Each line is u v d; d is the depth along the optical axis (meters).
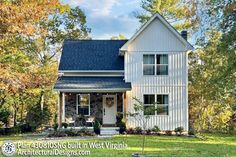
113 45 36.12
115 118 33.22
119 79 32.75
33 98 41.94
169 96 31.91
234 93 34.81
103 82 31.91
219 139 27.53
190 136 29.75
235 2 25.06
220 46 26.06
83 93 32.34
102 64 33.66
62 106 31.61
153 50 32.09
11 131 34.38
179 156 17.09
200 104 41.12
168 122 31.62
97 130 30.05
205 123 40.72
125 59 32.06
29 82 22.30
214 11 27.02
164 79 31.97
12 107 41.41
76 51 35.12
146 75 31.98
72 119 33.19
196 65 42.00
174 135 30.41
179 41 32.16
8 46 29.86
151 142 23.67
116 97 33.50
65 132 28.03
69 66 33.28
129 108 31.70
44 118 40.25
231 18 25.50
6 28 20.16
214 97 35.66
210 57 35.16
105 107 33.47
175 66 32.03
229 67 25.92
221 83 27.83
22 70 30.06
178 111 31.80
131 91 31.88
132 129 30.58
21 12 20.52
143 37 32.12
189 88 42.06
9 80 20.75
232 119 39.78
